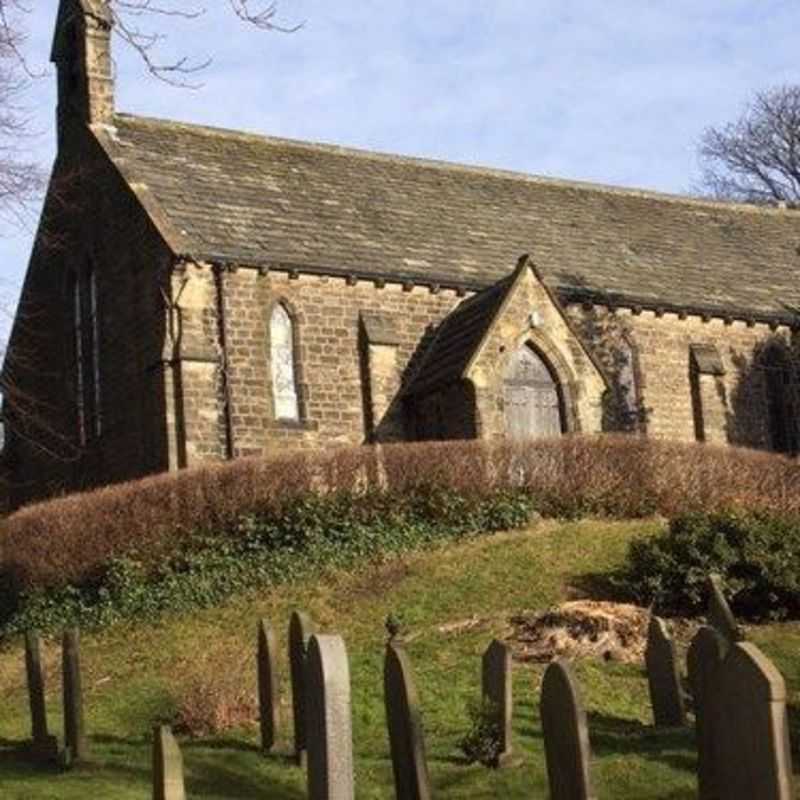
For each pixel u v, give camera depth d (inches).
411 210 1482.5
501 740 566.9
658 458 1137.4
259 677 644.7
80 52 1422.2
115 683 829.8
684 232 1686.8
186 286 1240.8
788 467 1160.8
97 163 1384.1
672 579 829.2
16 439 1531.7
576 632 762.2
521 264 1306.6
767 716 389.4
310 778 481.7
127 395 1302.9
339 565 1033.5
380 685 722.2
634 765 538.0
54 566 1060.5
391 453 1092.5
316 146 1514.5
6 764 655.1
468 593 921.5
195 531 1046.4
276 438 1258.0
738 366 1523.1
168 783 463.2
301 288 1302.9
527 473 1117.7
